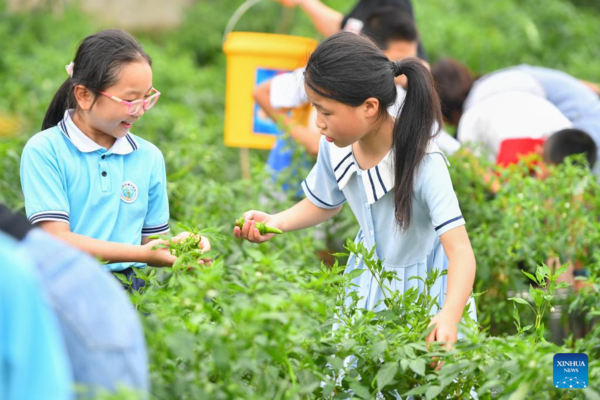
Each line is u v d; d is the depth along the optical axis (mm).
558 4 12469
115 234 3715
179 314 2965
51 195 3555
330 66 3326
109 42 3500
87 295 2338
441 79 6527
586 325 4848
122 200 3727
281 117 5699
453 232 3467
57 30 10930
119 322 2371
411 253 3809
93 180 3652
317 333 3035
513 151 5797
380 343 3016
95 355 2318
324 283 3369
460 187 5328
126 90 3479
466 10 12609
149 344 2756
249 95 6320
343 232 5527
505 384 3057
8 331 2045
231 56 6312
